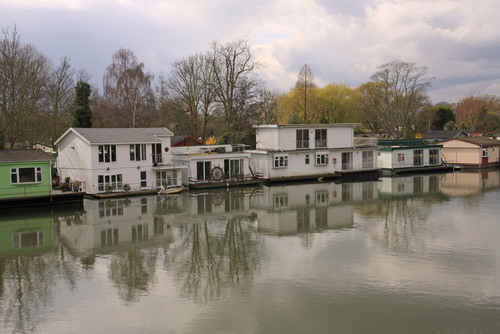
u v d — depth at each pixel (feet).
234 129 205.46
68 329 51.39
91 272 69.36
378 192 145.38
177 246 82.69
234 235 90.07
